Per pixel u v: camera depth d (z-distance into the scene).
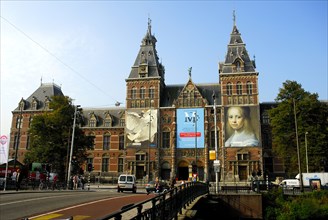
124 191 37.28
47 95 77.50
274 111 56.62
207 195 33.97
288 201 36.28
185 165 61.88
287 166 56.75
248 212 35.41
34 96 78.06
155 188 36.06
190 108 63.50
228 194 36.16
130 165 62.59
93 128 73.00
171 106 66.00
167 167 61.91
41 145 50.25
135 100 65.81
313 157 50.84
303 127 52.59
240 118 60.06
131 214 15.02
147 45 70.88
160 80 67.69
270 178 60.62
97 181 65.81
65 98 53.69
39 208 16.03
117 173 69.00
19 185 30.45
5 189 29.16
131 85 66.94
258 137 58.59
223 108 61.19
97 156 71.06
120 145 71.06
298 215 31.98
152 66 68.00
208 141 61.41
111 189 44.12
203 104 63.34
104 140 72.25
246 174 57.72
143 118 64.38
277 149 55.28
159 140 63.34
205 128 61.97
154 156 62.00
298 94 56.28
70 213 14.63
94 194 26.75
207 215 34.44
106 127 72.56
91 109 77.88
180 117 63.47
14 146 74.00
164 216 12.15
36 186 34.38
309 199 34.84
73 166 51.41
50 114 52.25
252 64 63.75
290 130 54.09
